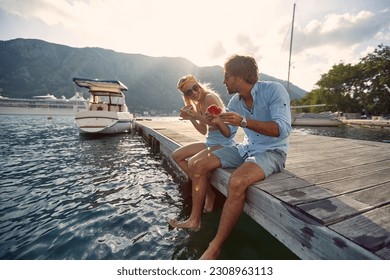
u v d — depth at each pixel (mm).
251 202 2109
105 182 4742
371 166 2918
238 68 2031
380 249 1180
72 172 5473
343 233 1332
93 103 15008
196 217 2656
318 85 41625
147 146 9766
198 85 2645
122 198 3879
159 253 2324
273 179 2326
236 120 1804
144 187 4469
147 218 3115
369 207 1662
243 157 2422
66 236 2658
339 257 1282
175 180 4930
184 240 2545
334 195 1897
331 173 2576
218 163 2438
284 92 2010
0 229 2826
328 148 4453
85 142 10883
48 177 5027
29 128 19672
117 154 7867
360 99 37594
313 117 24250
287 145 2256
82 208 3453
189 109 2508
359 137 15805
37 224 2951
